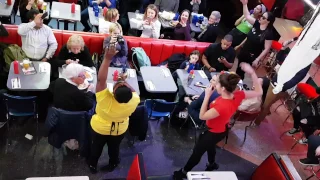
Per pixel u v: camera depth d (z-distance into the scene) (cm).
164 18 679
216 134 387
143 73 515
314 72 707
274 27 736
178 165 474
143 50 569
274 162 412
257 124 570
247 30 644
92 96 423
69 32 552
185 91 493
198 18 694
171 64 583
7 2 573
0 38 519
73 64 394
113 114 349
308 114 503
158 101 458
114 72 484
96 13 625
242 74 612
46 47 500
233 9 835
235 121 522
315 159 462
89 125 400
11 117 478
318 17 253
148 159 471
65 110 394
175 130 529
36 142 456
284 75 286
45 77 450
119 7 708
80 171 432
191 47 598
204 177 351
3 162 421
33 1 576
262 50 586
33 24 475
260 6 622
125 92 326
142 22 625
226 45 548
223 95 362
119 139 389
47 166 429
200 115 373
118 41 530
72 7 619
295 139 546
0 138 449
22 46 494
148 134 509
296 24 764
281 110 623
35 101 422
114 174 438
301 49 266
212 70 567
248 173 486
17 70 441
